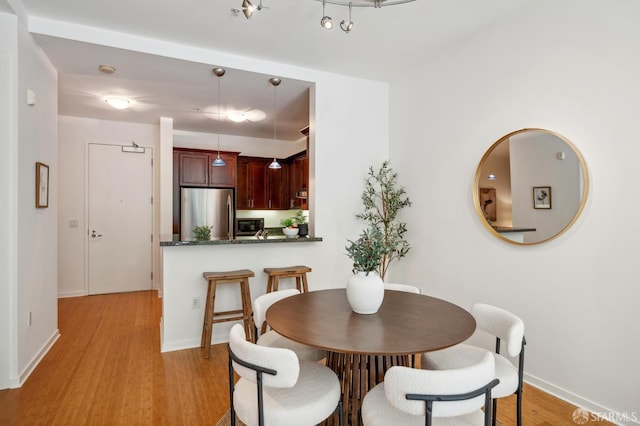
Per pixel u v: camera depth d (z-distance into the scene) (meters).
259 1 2.48
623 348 2.09
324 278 3.86
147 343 3.39
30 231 2.76
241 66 3.39
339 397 1.67
